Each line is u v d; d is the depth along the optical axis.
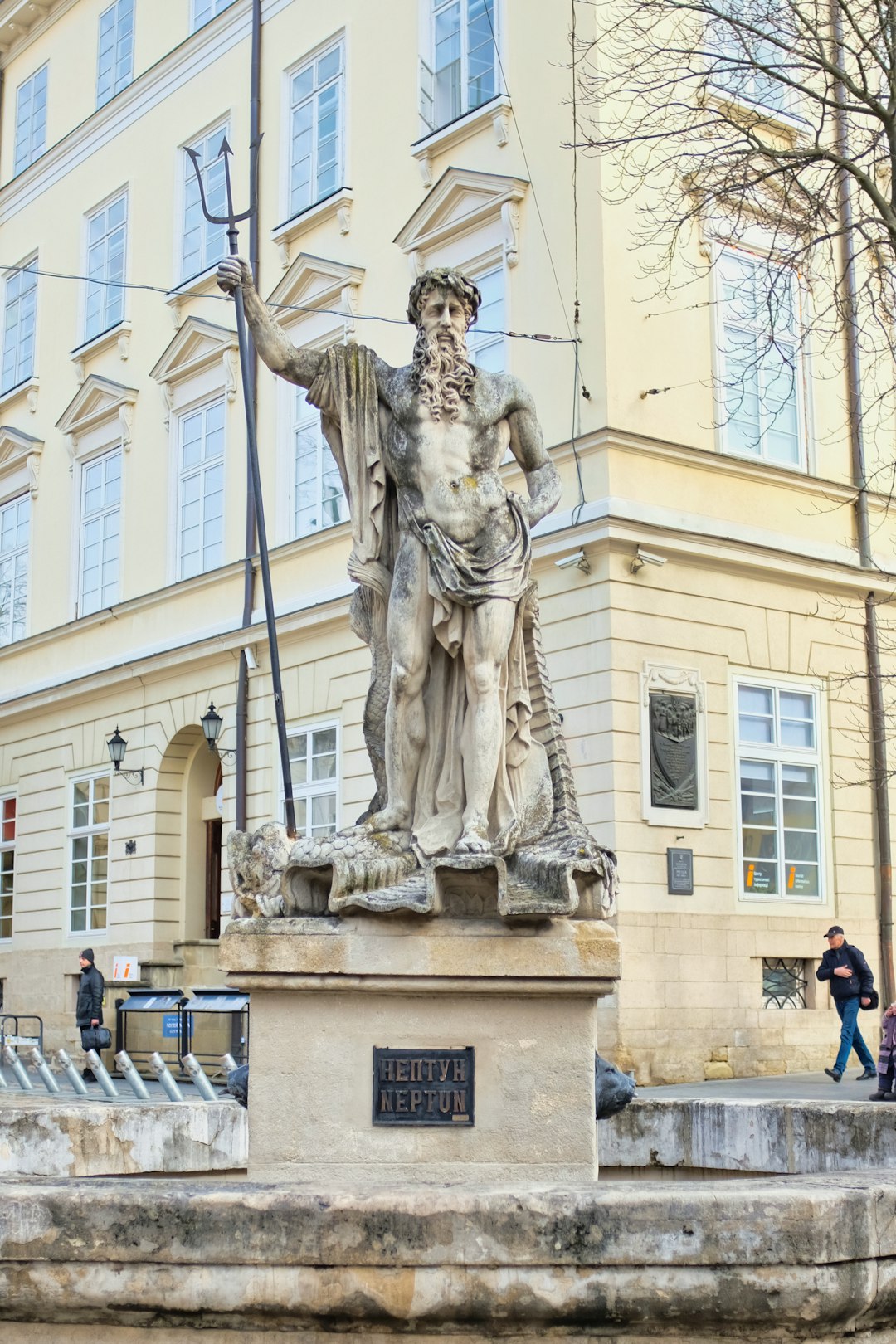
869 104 14.53
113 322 28.78
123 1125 6.30
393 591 5.74
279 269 24.50
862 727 20.30
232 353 25.14
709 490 19.25
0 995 29.59
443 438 5.76
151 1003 21.22
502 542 5.71
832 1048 19.00
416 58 22.03
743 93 19.17
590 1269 3.64
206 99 26.94
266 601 12.04
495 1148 5.12
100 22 30.45
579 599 18.33
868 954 19.91
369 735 5.96
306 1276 3.65
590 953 5.16
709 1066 17.78
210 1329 3.72
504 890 5.18
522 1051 5.17
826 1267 3.65
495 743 5.52
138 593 27.09
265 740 23.55
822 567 20.02
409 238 21.61
